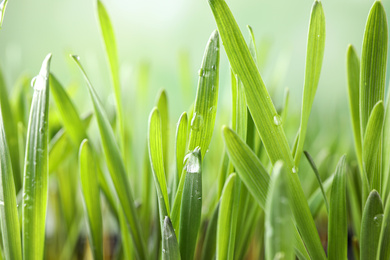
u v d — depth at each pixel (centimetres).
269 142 20
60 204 29
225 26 20
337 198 21
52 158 25
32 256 21
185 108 33
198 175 20
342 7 75
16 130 25
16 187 25
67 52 32
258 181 20
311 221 21
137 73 33
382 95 21
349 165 26
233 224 21
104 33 24
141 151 47
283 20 80
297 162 21
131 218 23
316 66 21
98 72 33
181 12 84
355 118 22
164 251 20
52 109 27
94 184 23
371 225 20
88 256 30
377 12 21
